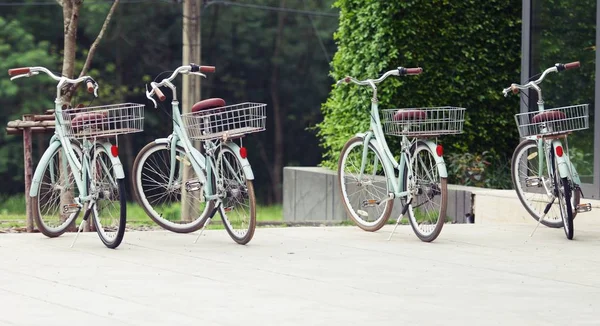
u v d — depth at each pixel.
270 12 65.69
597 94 20.11
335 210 26.12
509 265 14.28
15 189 59.03
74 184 16.31
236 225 15.92
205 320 10.73
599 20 20.08
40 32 59.75
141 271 13.49
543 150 17.53
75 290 12.21
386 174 16.91
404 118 16.45
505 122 26.30
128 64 62.97
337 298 11.92
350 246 15.78
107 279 12.91
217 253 14.96
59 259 14.31
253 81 66.44
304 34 65.94
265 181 67.75
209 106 15.80
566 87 21.14
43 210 16.22
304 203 27.58
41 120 18.88
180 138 16.22
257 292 12.21
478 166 25.06
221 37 65.31
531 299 11.99
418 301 11.83
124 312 11.06
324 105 27.17
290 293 12.18
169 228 16.89
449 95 25.61
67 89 20.59
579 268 14.11
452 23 25.52
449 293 12.30
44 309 11.19
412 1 24.83
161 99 15.94
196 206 17.25
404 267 14.03
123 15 62.12
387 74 17.00
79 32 60.91
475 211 21.80
